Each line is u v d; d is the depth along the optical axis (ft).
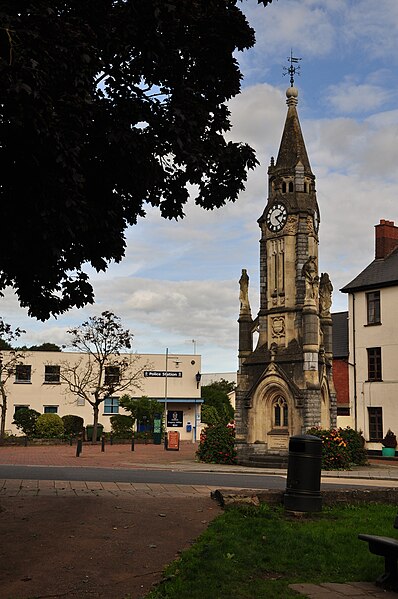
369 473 90.99
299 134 123.95
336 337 157.79
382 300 136.67
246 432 113.09
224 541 31.40
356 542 32.71
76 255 41.73
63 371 180.65
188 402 199.00
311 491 40.24
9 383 187.93
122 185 40.98
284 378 110.63
